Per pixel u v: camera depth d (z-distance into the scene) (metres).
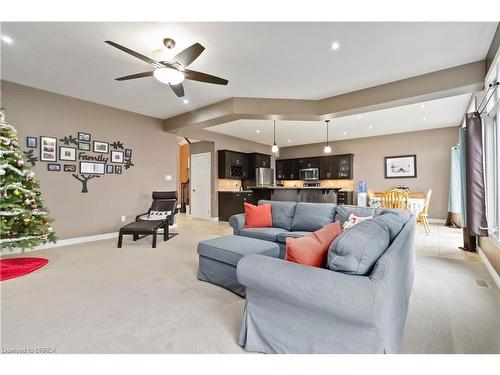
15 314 1.93
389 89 3.58
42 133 3.96
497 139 2.72
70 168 4.28
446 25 2.30
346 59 2.94
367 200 7.26
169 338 1.63
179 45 2.67
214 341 1.60
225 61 3.00
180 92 3.15
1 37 2.54
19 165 3.07
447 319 1.87
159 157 5.66
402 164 7.16
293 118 4.50
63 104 4.18
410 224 2.08
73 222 4.31
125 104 4.68
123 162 5.01
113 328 1.75
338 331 1.21
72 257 3.46
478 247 3.62
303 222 3.40
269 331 1.43
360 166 7.91
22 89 3.76
